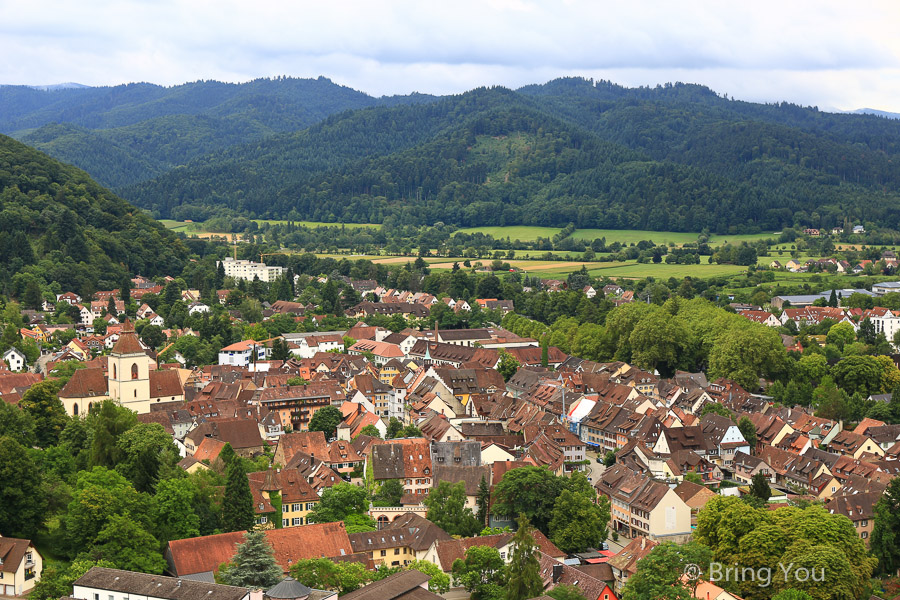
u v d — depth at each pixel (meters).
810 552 184.88
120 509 194.00
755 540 193.50
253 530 193.75
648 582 180.00
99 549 184.75
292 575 181.12
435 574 188.00
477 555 195.25
